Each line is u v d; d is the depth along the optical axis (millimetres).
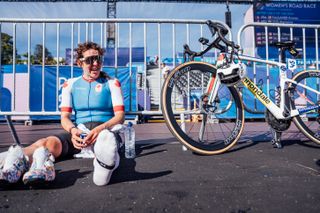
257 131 3971
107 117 2062
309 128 2568
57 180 1527
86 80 2080
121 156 2197
